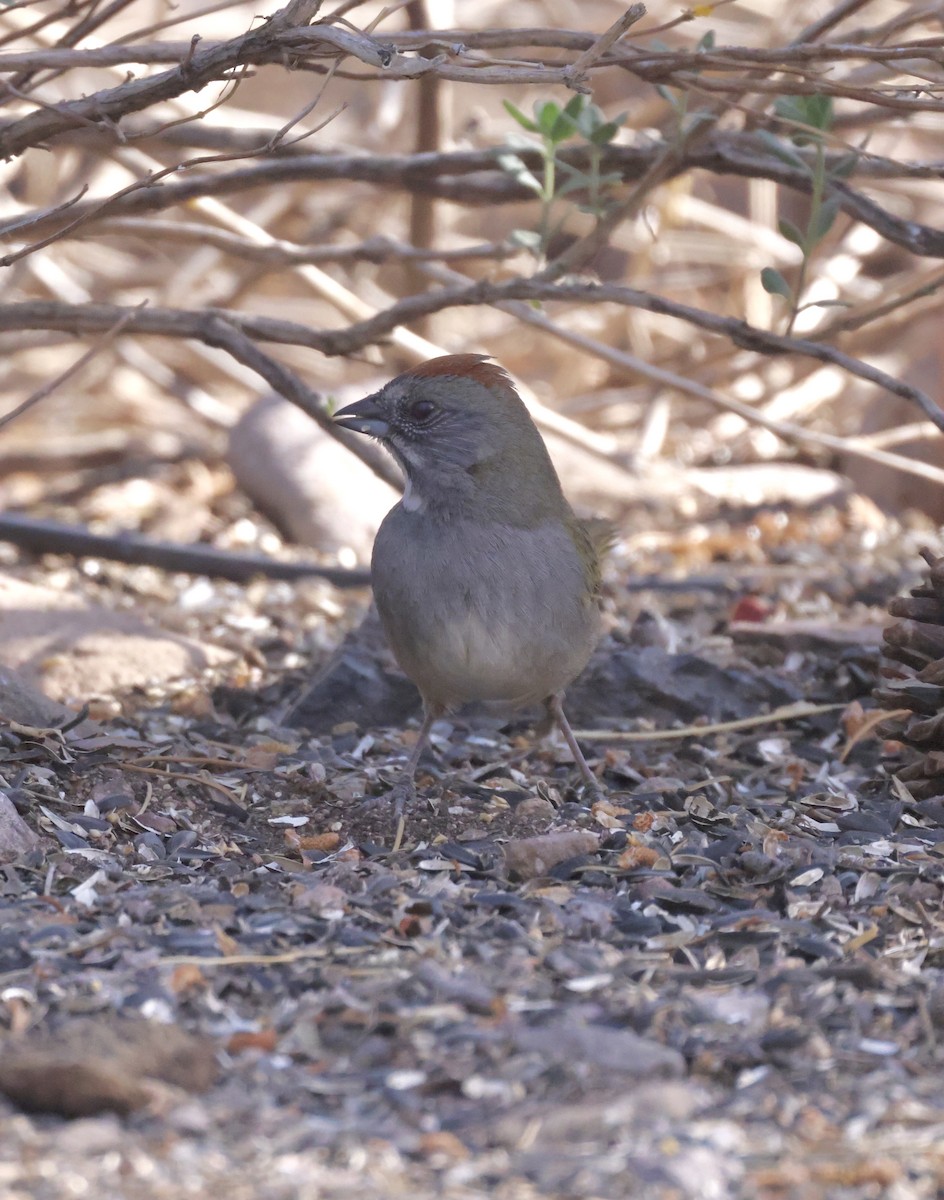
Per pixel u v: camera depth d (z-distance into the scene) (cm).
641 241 2070
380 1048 598
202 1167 512
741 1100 572
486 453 894
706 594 1431
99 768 943
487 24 2044
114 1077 544
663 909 774
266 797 938
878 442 1709
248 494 1716
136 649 1199
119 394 2070
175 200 1198
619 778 1020
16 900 752
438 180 1325
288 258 1278
